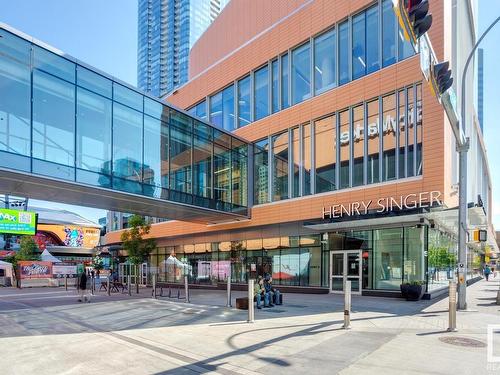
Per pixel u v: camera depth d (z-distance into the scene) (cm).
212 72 2998
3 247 5712
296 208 2284
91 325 1159
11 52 1517
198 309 1488
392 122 1891
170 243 3291
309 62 2312
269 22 2717
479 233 1393
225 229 2759
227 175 2470
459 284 1362
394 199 1812
